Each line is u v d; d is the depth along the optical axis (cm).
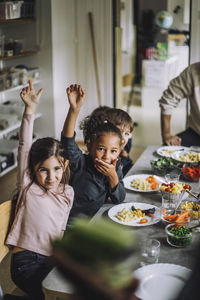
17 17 424
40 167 152
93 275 27
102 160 174
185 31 508
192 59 475
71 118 170
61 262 27
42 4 457
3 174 412
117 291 27
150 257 129
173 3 499
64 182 165
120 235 27
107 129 173
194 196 173
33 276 148
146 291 110
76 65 535
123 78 611
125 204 180
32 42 472
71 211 184
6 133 457
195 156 249
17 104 473
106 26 513
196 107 317
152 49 585
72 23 512
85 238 27
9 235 153
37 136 500
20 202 155
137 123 619
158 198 194
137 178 212
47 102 491
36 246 153
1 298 112
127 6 560
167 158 243
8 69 456
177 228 145
